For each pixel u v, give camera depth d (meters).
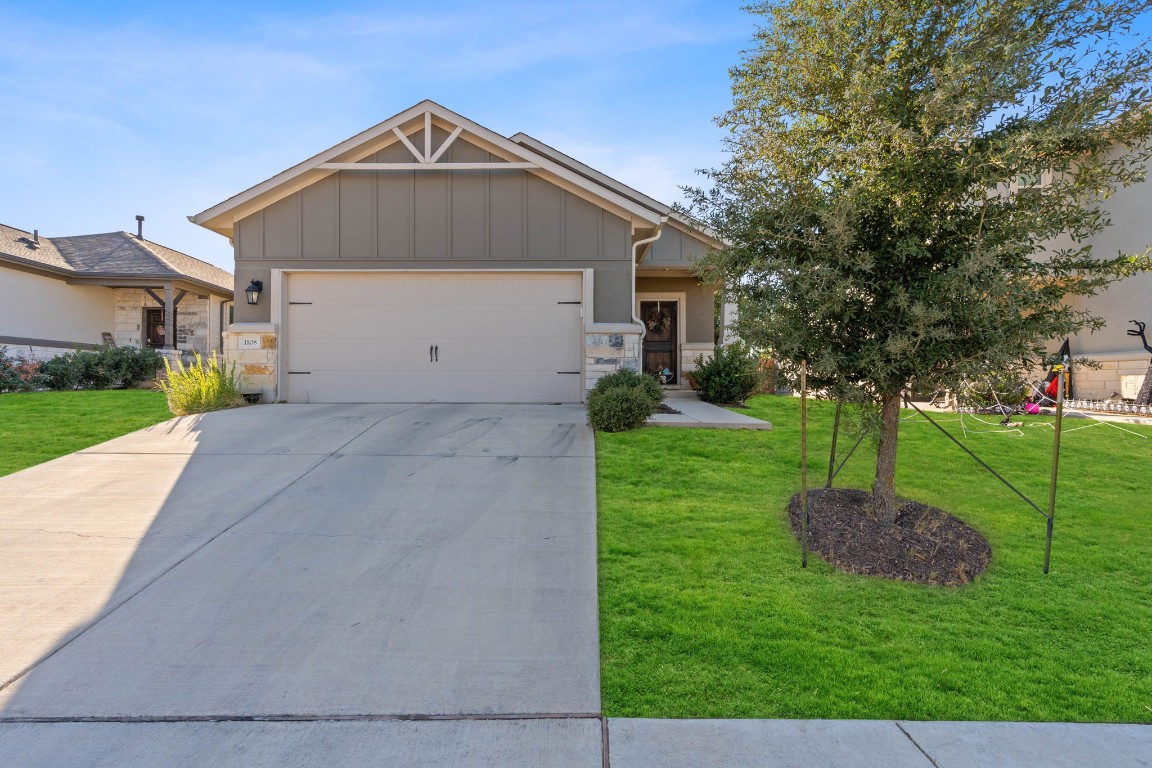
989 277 3.98
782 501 5.59
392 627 3.52
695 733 2.66
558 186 10.51
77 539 4.68
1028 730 2.71
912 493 5.97
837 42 4.39
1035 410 10.34
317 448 7.13
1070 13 4.05
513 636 3.44
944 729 2.71
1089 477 6.62
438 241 10.45
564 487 5.86
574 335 10.62
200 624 3.53
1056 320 4.21
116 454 6.89
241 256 10.45
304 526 4.95
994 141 4.01
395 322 10.56
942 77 3.96
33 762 2.44
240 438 7.57
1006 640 3.46
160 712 2.77
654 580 4.11
